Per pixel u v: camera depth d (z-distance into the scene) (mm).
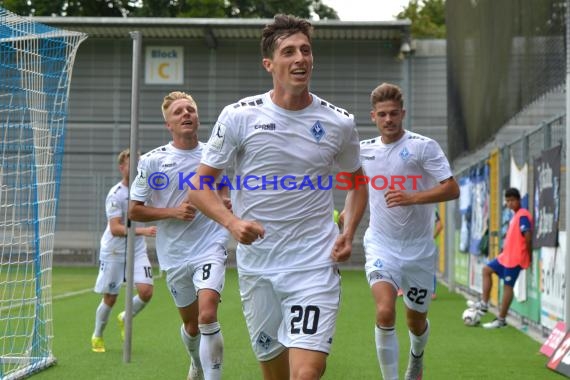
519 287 20688
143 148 50812
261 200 7664
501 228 22719
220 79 50906
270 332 7961
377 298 10984
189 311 11914
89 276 39500
